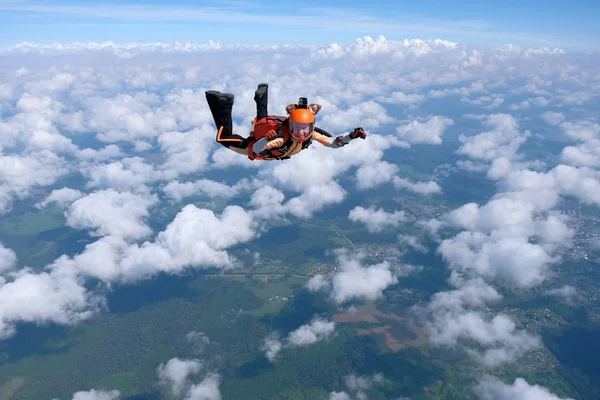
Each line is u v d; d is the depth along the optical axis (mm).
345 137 6301
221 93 6973
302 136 5809
